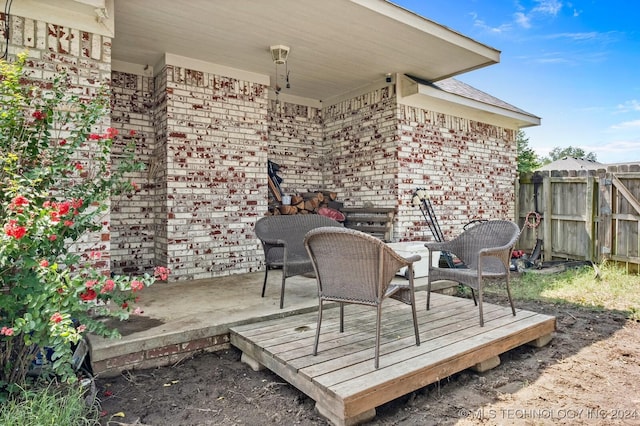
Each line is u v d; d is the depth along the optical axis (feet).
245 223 17.34
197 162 16.14
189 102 15.99
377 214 19.35
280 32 14.02
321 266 7.73
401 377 6.77
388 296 7.68
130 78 16.49
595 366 8.88
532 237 23.32
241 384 7.98
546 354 9.62
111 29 11.19
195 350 9.27
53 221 6.24
